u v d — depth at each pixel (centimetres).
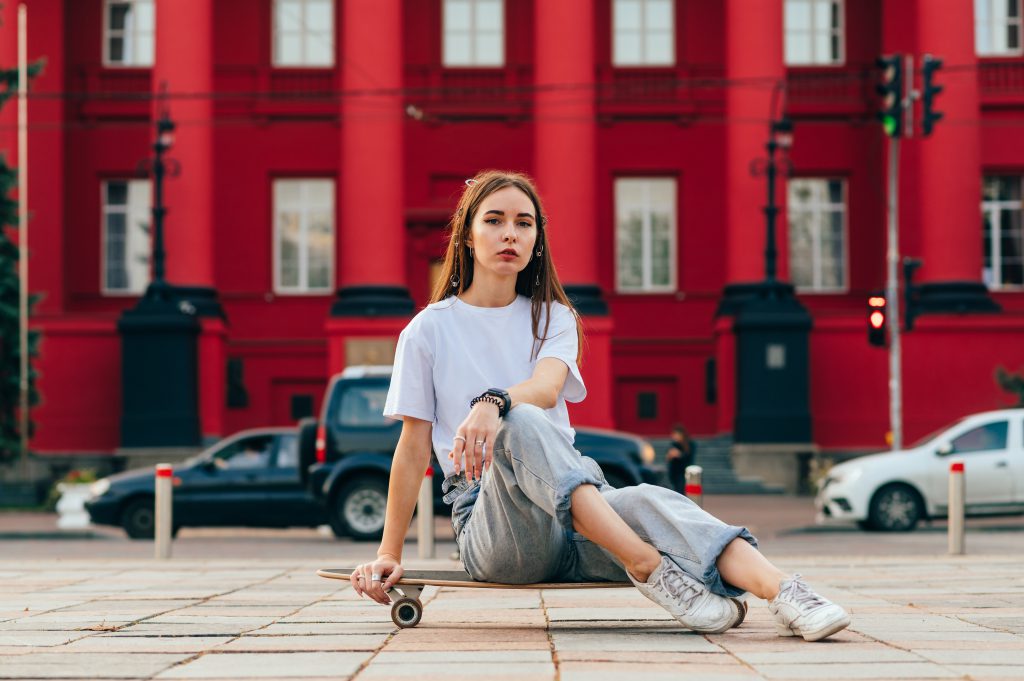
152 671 429
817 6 3625
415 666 432
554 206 3147
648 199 3609
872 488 2006
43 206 3469
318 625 567
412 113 3167
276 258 3575
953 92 3231
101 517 1975
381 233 3147
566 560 515
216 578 943
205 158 3183
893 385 2361
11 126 3238
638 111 3584
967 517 2042
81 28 3572
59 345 3181
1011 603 686
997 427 2038
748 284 3191
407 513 525
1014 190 3566
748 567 496
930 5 3244
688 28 3612
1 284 2870
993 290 3547
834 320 3216
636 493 501
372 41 3162
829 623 478
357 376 1842
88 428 3164
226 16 3584
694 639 495
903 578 908
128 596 758
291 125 3572
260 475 1939
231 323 3531
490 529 501
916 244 3541
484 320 519
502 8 3628
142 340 3088
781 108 3191
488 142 3581
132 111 3550
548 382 500
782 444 3089
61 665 445
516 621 570
